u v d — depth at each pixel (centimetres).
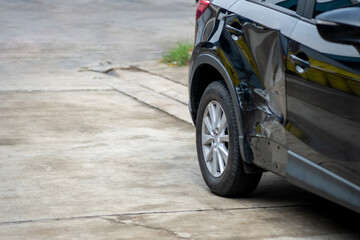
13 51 1509
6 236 512
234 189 598
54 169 700
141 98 1106
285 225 547
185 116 988
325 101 471
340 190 462
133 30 1831
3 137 832
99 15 2106
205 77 668
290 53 512
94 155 760
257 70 552
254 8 578
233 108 586
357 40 426
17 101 1049
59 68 1352
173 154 773
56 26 1870
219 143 612
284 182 672
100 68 1364
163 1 2467
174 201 602
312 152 488
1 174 678
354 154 446
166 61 1433
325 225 549
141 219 554
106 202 596
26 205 584
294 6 534
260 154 550
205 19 648
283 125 517
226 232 527
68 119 941
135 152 778
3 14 2056
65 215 560
